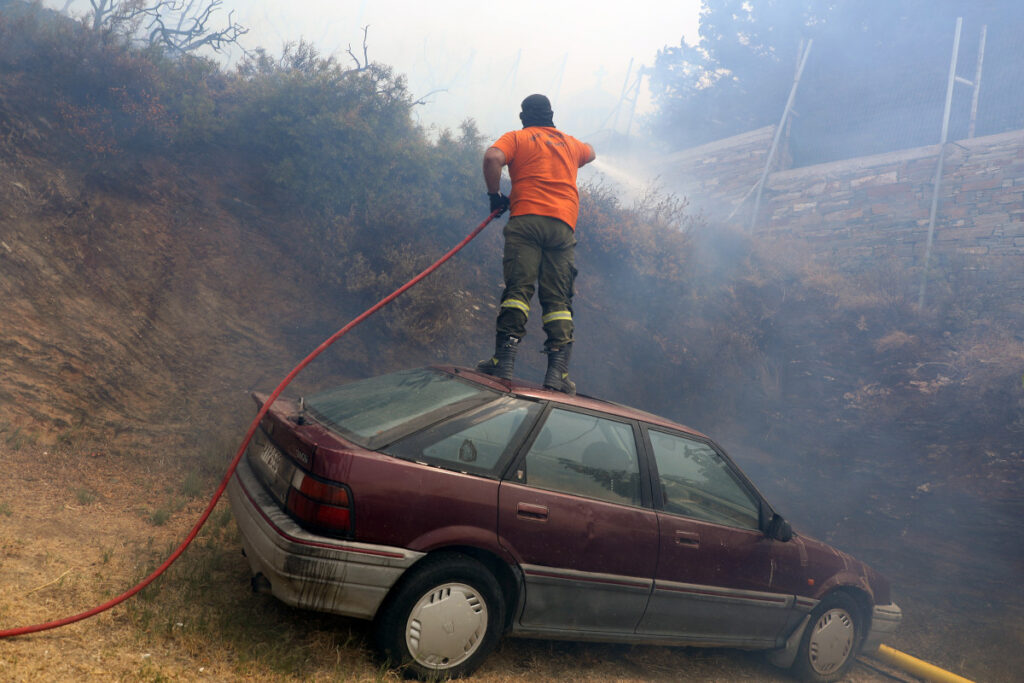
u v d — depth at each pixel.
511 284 4.29
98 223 6.47
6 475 4.26
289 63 9.36
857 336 12.47
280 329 7.09
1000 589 6.62
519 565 3.33
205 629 3.05
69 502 4.20
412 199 8.45
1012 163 14.71
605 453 3.78
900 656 5.02
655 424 4.09
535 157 4.41
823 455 9.85
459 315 7.96
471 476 3.27
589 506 3.57
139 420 5.56
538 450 3.53
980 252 14.48
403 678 3.11
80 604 3.02
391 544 3.01
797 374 11.89
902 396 10.91
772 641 4.42
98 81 7.14
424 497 3.09
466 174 9.15
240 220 7.57
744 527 4.23
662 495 3.92
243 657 2.88
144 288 6.40
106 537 3.86
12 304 5.45
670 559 3.82
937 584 6.71
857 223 16.59
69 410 5.23
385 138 8.58
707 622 4.05
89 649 2.69
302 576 2.85
